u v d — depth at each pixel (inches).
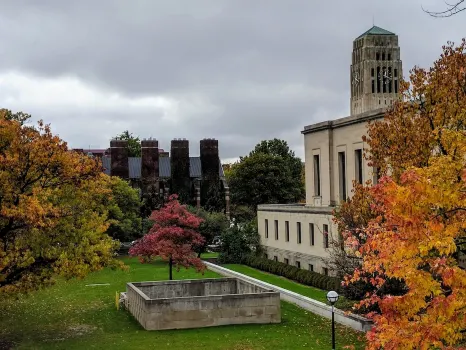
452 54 937.5
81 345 1018.1
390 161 973.2
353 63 4252.0
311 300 1331.2
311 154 2197.3
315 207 1879.9
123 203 2704.2
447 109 900.6
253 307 1188.5
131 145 4948.3
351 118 1873.8
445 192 427.8
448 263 498.6
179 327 1146.0
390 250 464.4
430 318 428.1
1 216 938.7
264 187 3774.6
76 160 1034.7
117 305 1352.1
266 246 2341.3
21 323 1201.4
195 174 3730.3
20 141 990.4
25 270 1003.3
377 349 475.8
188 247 1705.2
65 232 1019.3
